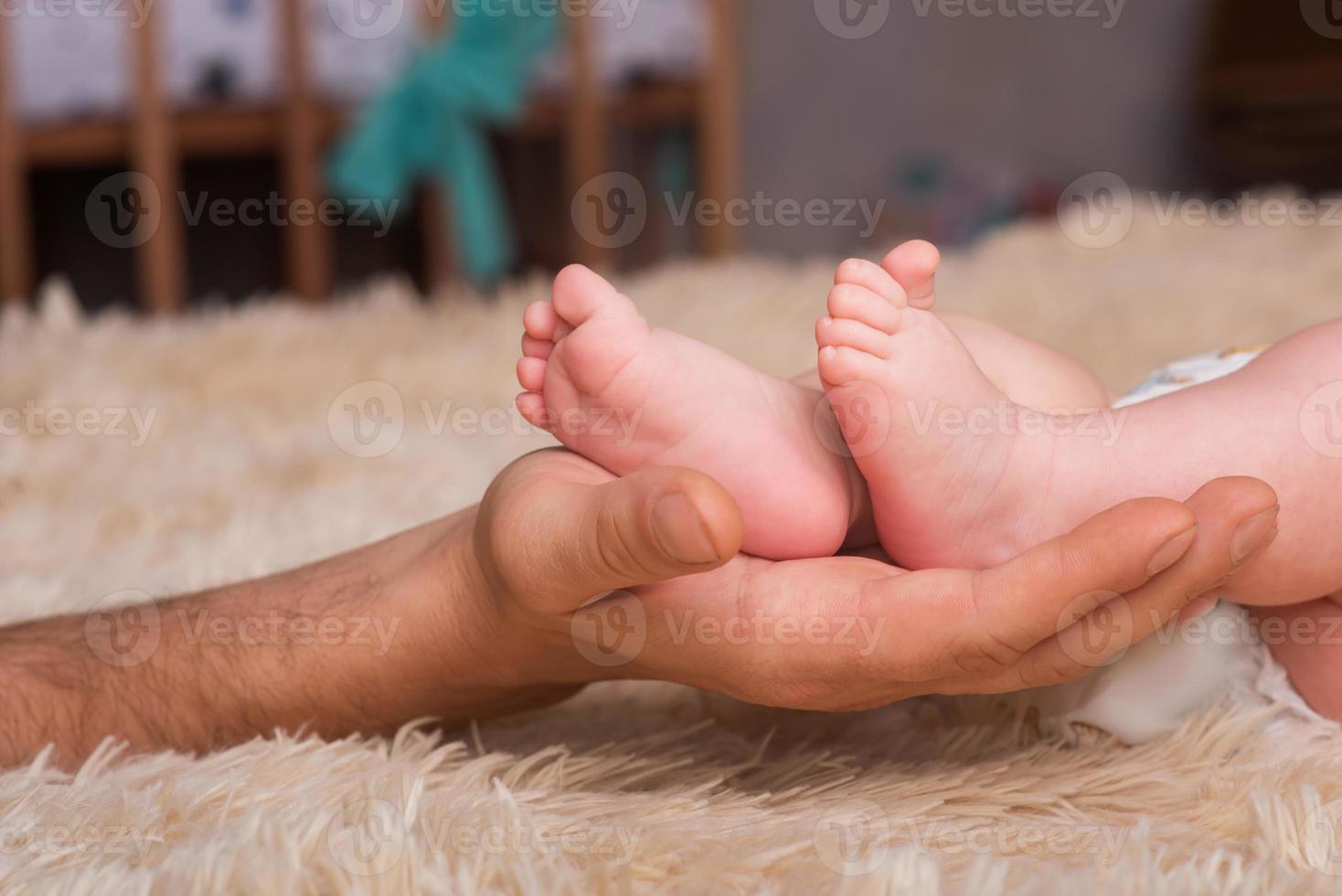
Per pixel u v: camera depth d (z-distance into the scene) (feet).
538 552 1.46
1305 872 1.44
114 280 9.14
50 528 3.24
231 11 7.98
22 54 7.63
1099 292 5.39
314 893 1.35
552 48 8.56
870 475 1.67
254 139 8.17
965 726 1.96
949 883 1.39
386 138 8.06
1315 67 11.40
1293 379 1.78
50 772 1.77
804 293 5.50
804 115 12.83
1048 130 13.12
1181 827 1.58
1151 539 1.36
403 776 1.65
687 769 1.85
